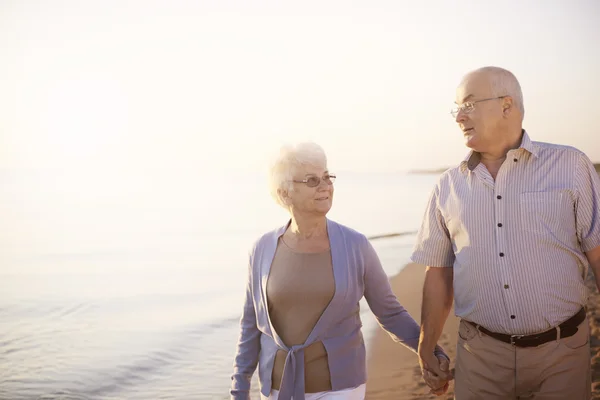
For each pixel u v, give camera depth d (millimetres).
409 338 2527
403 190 34312
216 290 10781
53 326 8094
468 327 2510
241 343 2475
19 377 5844
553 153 2305
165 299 9977
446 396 4340
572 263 2320
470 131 2389
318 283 2213
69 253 15977
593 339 5012
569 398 2342
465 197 2426
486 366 2451
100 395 5336
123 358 6387
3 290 10820
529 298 2311
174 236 19062
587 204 2279
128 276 12531
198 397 5098
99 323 8219
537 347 2336
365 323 6879
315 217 2252
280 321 2270
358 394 2252
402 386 4590
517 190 2316
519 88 2391
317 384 2199
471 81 2385
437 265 2648
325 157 2250
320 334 2189
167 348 6758
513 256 2322
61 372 5988
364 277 2365
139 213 25344
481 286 2396
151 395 5203
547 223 2285
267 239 2373
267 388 2287
